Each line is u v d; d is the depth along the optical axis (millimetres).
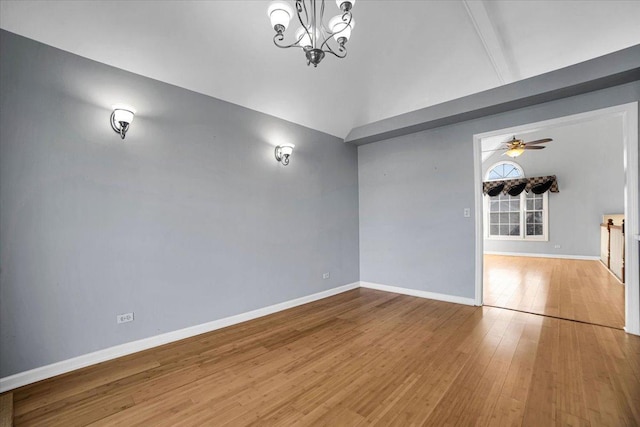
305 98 3598
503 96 3248
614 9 2279
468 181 3830
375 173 4809
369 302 4047
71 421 1684
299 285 3988
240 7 2285
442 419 1647
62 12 2035
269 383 2051
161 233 2732
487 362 2283
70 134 2270
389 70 3246
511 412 1693
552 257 7512
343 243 4707
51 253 2178
